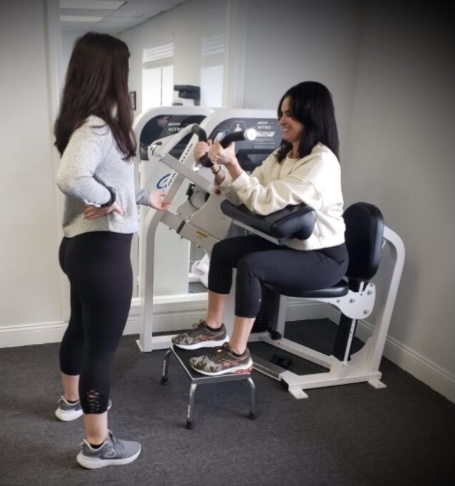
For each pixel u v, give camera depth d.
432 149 2.25
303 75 2.62
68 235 1.48
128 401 2.09
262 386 2.27
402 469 1.78
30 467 1.68
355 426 2.02
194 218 2.18
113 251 1.43
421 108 2.29
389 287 2.27
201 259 3.55
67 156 1.28
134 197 1.47
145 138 2.42
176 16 4.73
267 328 2.70
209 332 2.07
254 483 1.67
